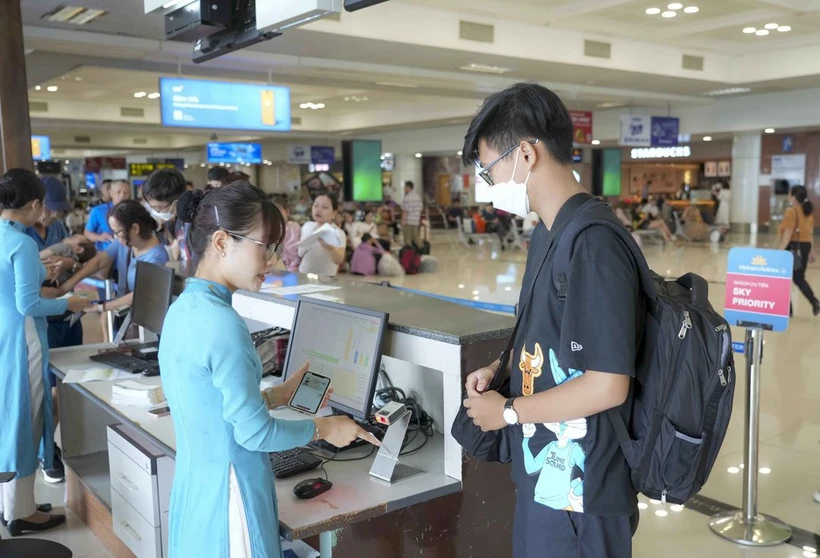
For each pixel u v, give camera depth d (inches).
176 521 66.2
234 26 150.3
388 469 80.6
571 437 56.8
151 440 92.5
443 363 79.7
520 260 559.5
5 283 120.9
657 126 588.4
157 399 105.0
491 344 79.7
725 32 410.3
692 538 120.2
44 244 182.9
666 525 125.1
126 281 157.9
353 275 468.4
